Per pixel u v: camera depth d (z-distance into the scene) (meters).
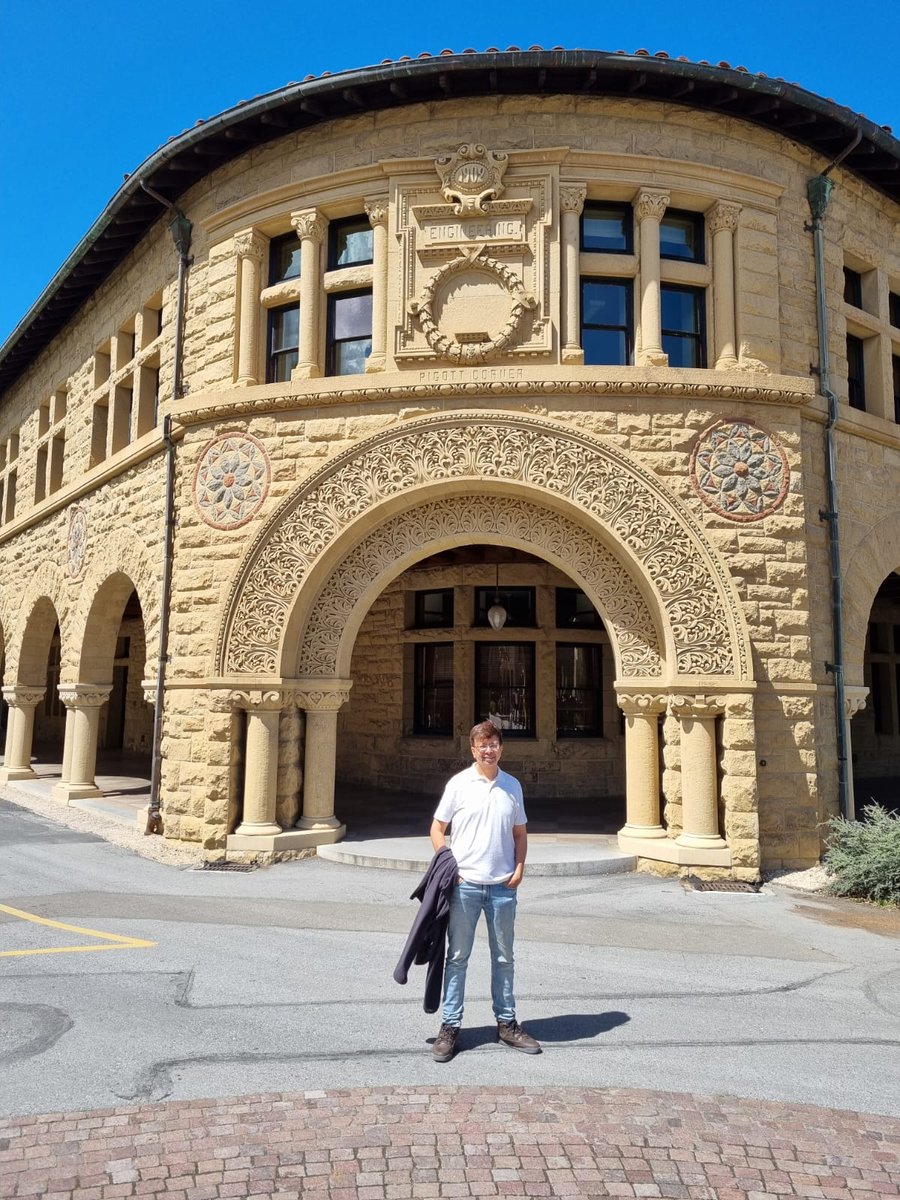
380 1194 3.20
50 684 32.06
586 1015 5.16
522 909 7.93
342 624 10.45
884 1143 3.66
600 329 10.70
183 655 10.97
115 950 6.37
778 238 11.02
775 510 10.11
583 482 9.86
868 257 12.19
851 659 10.85
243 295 11.40
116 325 14.86
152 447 12.21
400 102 10.57
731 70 9.94
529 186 10.38
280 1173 3.32
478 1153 3.49
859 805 15.17
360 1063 4.37
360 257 11.12
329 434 10.47
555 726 15.47
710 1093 4.11
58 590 16.55
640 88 10.25
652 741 9.91
